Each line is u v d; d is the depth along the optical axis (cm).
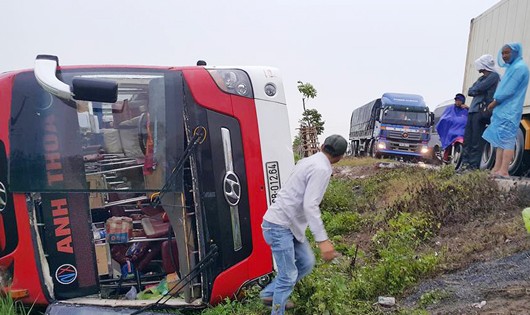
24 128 359
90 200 404
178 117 381
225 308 376
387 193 934
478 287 390
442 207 637
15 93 362
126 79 383
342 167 1700
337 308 371
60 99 365
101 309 358
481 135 766
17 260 356
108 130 375
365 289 434
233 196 388
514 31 818
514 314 317
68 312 352
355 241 662
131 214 434
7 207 355
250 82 410
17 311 360
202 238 377
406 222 612
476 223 574
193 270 374
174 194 374
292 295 382
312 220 323
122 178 373
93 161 370
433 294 399
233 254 388
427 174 946
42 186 358
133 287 400
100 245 392
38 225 361
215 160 384
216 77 396
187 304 379
